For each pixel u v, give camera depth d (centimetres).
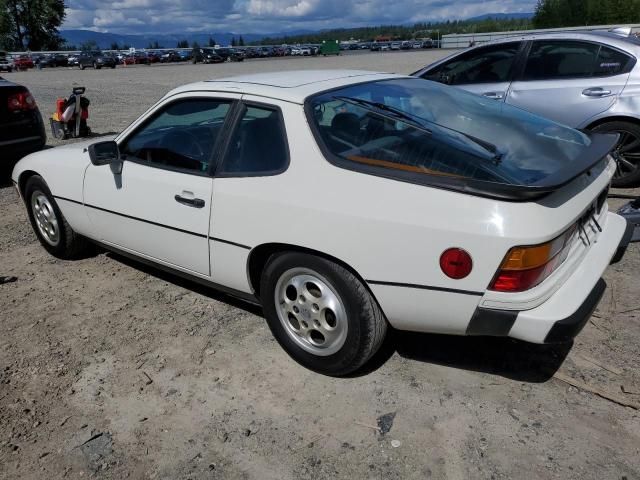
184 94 349
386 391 289
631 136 555
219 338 345
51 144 1005
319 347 299
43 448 261
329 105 296
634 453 242
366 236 259
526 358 311
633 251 438
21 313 385
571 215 248
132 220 375
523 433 256
